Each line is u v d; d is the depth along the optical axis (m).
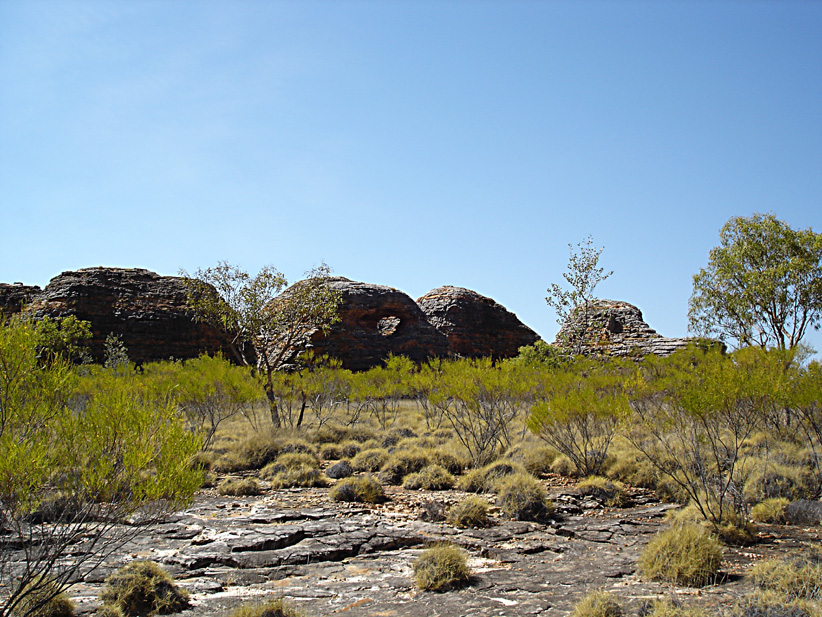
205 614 6.02
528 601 6.32
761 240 23.17
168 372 24.80
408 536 8.88
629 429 14.20
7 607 5.13
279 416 23.56
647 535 9.34
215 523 9.44
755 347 16.20
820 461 11.93
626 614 5.61
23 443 5.17
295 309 25.06
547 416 14.30
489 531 9.32
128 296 49.03
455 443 17.12
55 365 6.05
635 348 40.50
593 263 34.25
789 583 5.98
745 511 9.73
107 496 5.51
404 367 26.64
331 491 11.75
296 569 7.60
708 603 5.92
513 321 62.06
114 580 6.40
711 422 11.80
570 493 11.96
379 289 50.00
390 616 5.91
